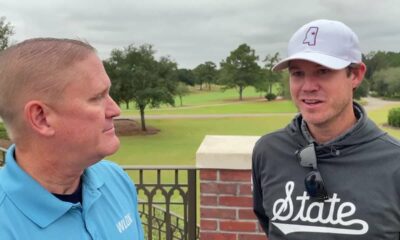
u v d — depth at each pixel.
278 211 1.72
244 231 2.92
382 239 1.51
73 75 1.09
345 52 1.62
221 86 93.44
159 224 4.18
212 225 2.96
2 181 1.12
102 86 1.16
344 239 1.55
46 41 1.12
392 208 1.52
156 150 29.62
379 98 69.00
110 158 26.11
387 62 67.81
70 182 1.21
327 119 1.63
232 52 87.12
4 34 27.16
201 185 2.94
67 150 1.13
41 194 1.10
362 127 1.60
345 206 1.57
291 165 1.75
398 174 1.52
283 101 83.31
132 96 39.53
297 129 1.76
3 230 1.05
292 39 1.74
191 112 65.38
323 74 1.63
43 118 1.09
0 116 1.12
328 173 1.63
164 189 3.23
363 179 1.56
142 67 38.69
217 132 41.50
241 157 2.85
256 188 1.99
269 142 1.86
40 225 1.10
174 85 40.34
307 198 1.65
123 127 41.38
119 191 1.43
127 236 1.35
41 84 1.06
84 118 1.12
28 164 1.14
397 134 32.97
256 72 87.00
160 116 58.53
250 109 69.75
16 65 1.07
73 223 1.16
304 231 1.63
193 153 28.09
